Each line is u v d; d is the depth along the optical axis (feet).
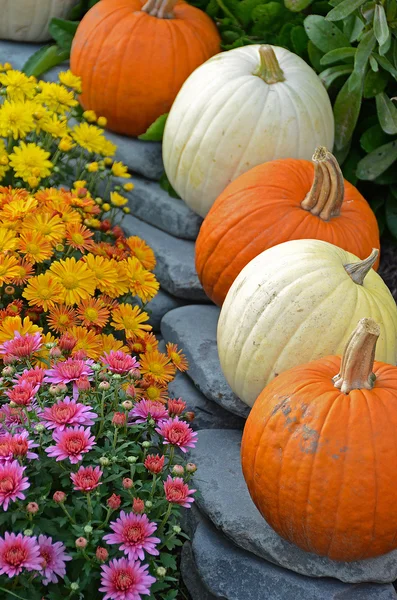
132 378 6.49
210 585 6.79
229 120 9.21
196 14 11.44
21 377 6.02
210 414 8.61
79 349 7.27
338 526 6.00
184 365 7.76
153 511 6.04
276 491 6.15
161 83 10.85
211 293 8.86
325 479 5.91
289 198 8.30
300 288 7.04
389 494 5.90
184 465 6.35
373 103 10.70
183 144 9.62
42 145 9.70
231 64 9.56
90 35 11.07
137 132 11.44
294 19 10.99
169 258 10.02
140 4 11.38
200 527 7.25
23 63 13.08
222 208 8.52
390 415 5.98
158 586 5.60
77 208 8.66
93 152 10.02
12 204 7.96
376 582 6.68
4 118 8.96
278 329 7.06
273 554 6.72
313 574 6.63
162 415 6.30
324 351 6.99
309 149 9.43
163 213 10.64
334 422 5.94
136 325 7.81
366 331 5.93
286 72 9.56
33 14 13.14
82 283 7.63
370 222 8.55
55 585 5.66
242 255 8.23
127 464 6.16
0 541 5.13
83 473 5.45
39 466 5.66
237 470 7.56
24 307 7.91
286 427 6.11
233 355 7.44
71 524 5.60
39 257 7.68
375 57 9.45
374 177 9.74
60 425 5.70
